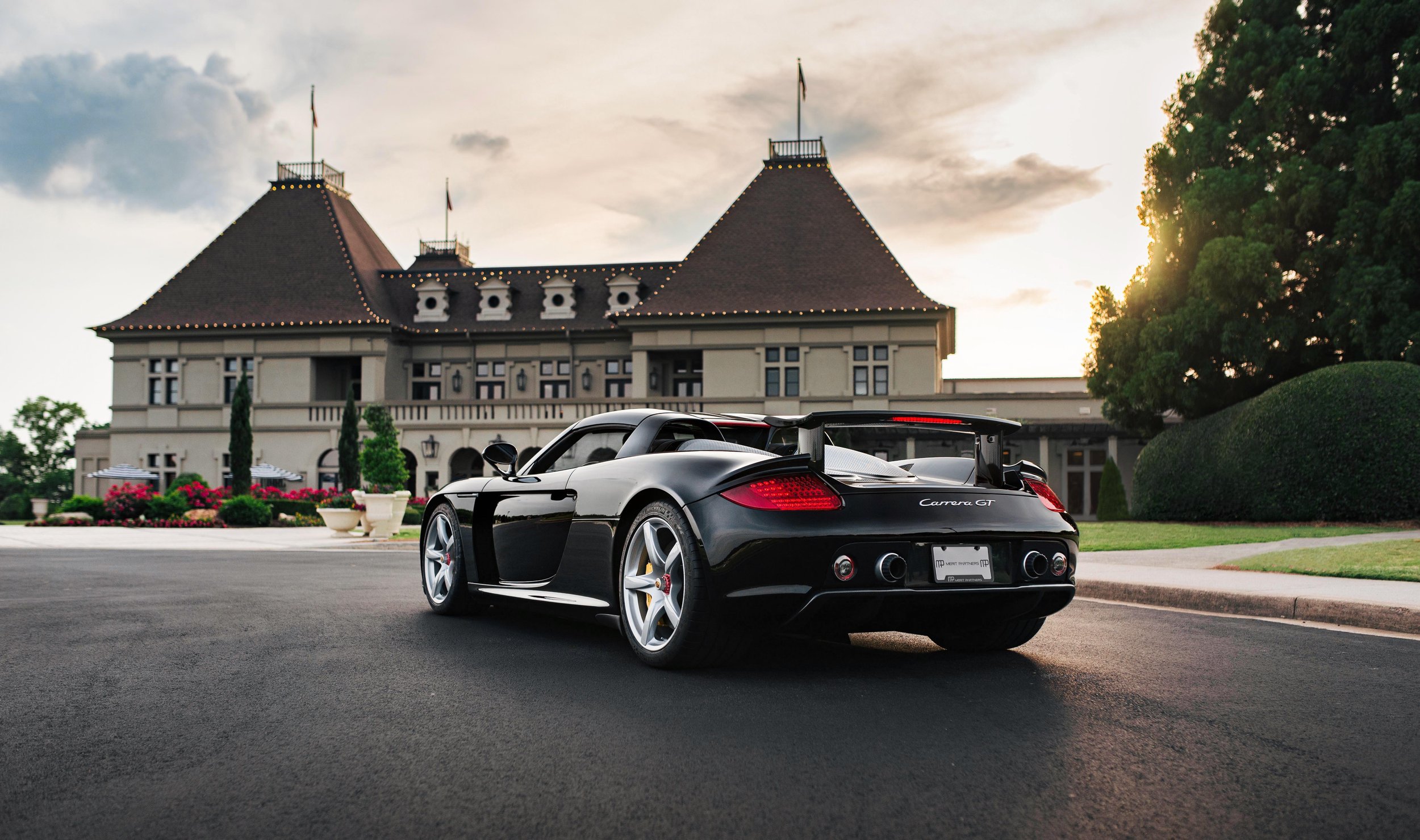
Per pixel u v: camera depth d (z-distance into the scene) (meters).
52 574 9.01
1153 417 20.80
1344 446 14.44
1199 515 16.67
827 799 2.29
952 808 2.22
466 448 34.25
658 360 36.22
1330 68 18.16
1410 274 16.77
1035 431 31.20
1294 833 2.08
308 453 35.09
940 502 3.67
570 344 37.72
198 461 35.69
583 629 5.07
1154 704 3.30
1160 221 20.73
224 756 2.67
